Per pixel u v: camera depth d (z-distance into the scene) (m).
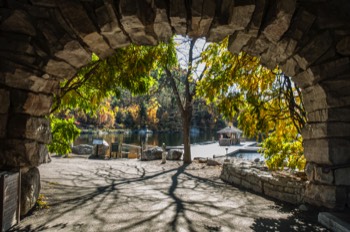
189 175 10.16
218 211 5.22
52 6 4.20
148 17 4.34
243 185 7.91
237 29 4.56
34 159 4.50
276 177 6.52
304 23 4.54
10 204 3.93
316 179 4.88
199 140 45.91
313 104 4.99
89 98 7.93
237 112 7.27
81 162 13.08
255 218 4.79
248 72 7.12
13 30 4.16
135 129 61.00
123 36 4.68
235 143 32.09
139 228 4.21
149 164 13.48
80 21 4.27
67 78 4.92
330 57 4.62
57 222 4.36
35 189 4.88
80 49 4.48
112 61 7.01
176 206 5.52
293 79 5.26
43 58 4.32
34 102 4.43
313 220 4.64
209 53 7.66
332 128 4.60
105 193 6.59
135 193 6.71
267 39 4.77
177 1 4.26
